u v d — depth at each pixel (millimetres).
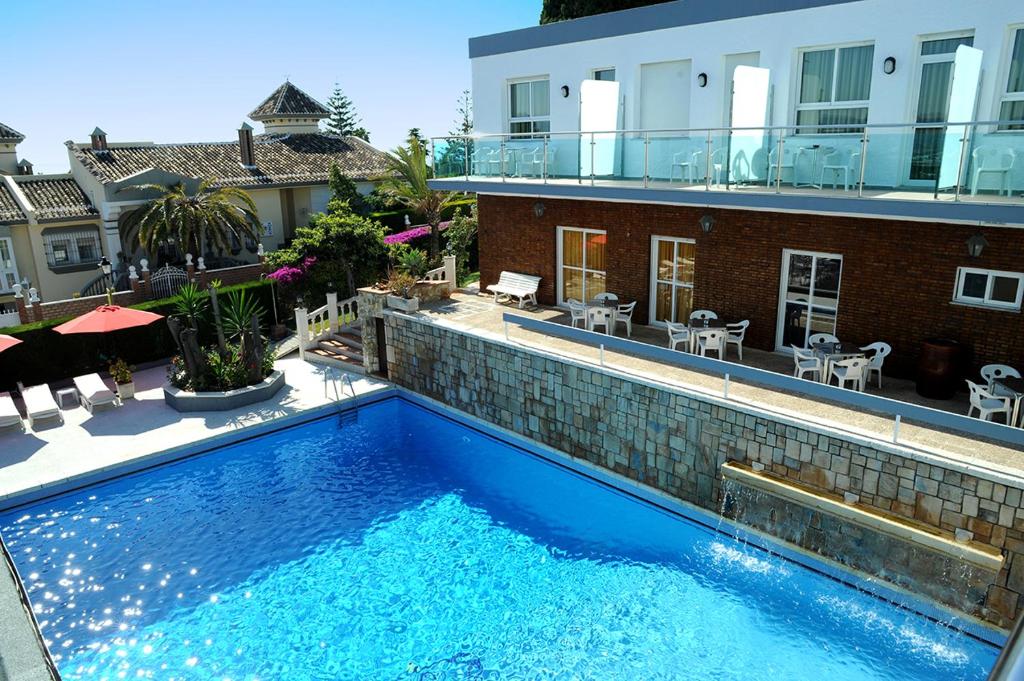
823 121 14102
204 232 26375
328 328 22328
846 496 10781
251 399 17875
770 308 15164
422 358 18109
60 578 11609
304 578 11516
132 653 9969
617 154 15672
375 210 35000
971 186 11078
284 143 37531
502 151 18000
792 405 11859
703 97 15688
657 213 16594
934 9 12117
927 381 12359
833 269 14164
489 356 16141
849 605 10406
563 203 18516
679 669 9352
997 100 11867
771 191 13406
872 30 12922
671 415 12805
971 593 9570
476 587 11172
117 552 12305
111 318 17734
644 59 16484
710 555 11828
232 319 20094
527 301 20062
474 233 29250
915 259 12789
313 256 24609
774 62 14359
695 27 15438
